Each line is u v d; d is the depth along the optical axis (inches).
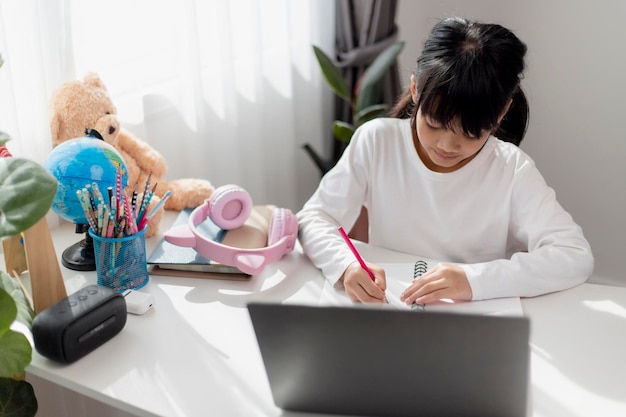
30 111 50.7
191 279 46.6
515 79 44.5
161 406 34.7
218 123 70.7
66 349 37.2
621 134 81.7
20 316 38.1
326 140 91.8
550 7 80.6
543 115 85.1
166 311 42.8
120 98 60.7
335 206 54.1
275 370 33.2
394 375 32.1
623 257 86.5
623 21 77.2
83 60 57.1
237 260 45.2
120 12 59.0
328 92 89.5
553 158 86.5
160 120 66.4
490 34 44.7
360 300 43.2
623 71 79.0
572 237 47.4
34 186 35.3
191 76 65.6
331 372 32.7
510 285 43.8
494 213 52.0
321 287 45.9
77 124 51.2
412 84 49.9
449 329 29.9
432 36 46.2
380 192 55.0
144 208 44.9
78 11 55.4
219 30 67.6
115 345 39.5
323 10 82.9
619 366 37.4
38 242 40.0
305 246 49.4
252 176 78.0
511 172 51.1
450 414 33.2
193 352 38.8
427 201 53.7
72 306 38.5
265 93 78.8
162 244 49.4
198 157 68.5
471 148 45.3
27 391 42.8
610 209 85.4
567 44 81.0
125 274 44.3
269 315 31.2
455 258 54.2
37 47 49.5
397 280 46.1
